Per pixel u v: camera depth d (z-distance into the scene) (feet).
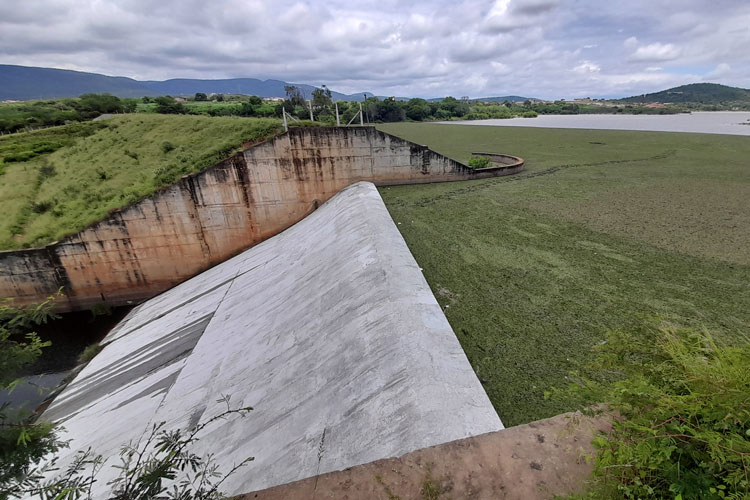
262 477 21.91
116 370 48.67
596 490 7.03
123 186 76.79
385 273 35.91
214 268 69.05
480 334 28.30
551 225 50.80
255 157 66.03
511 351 26.30
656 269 36.99
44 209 74.02
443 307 32.04
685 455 6.98
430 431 18.60
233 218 69.00
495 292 34.19
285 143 66.64
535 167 90.89
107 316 66.59
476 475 7.64
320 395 25.86
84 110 169.07
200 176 64.39
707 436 6.39
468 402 20.66
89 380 49.49
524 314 30.66
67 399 47.50
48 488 10.72
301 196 71.41
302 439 22.91
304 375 29.09
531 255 41.65
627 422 7.36
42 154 103.71
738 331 26.91
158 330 54.90
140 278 67.31
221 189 66.28
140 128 107.65
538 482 7.43
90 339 64.13
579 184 72.28
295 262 54.03
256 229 71.20
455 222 53.52
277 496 7.63
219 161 65.57
